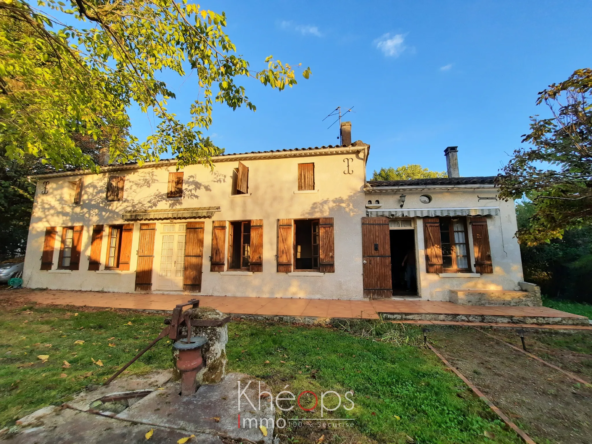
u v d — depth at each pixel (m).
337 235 9.88
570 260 10.52
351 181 10.10
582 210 4.95
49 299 9.47
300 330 6.19
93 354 4.42
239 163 10.38
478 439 2.57
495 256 9.15
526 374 4.12
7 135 5.36
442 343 5.53
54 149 5.34
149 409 2.59
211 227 10.88
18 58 4.42
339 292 9.59
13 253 16.86
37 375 3.62
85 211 12.37
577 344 5.55
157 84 6.55
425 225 9.55
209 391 2.97
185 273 10.68
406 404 3.13
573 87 4.39
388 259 9.49
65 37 4.90
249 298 9.75
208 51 4.84
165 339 5.25
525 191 5.23
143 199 11.79
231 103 5.58
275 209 10.51
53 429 2.28
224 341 3.38
